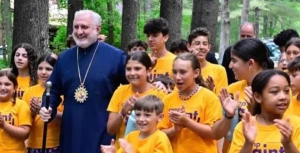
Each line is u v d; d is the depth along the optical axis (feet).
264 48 15.89
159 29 20.17
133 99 16.15
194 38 20.93
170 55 20.47
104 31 70.28
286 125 12.07
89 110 17.90
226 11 65.26
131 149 14.76
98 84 17.95
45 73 20.45
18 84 21.95
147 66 17.24
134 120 16.17
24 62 21.90
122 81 18.40
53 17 73.26
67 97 18.37
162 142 14.85
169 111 15.78
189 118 15.35
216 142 16.21
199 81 16.35
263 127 12.99
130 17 57.26
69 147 18.02
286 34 22.62
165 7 47.03
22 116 19.21
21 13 31.01
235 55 15.96
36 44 31.17
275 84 12.68
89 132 17.83
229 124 14.99
